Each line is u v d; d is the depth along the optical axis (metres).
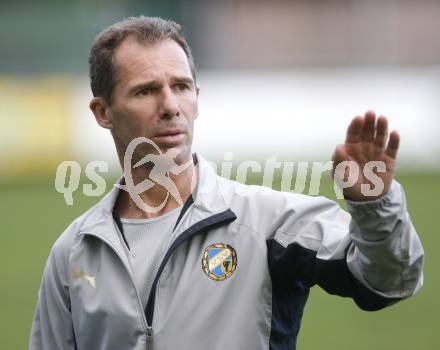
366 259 9.23
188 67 10.90
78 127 63.38
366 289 9.53
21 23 69.56
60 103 63.84
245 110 62.56
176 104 10.66
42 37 69.31
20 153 63.91
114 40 10.91
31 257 39.22
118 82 10.88
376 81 64.19
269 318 10.21
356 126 8.83
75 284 10.88
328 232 9.92
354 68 88.25
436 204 48.84
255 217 10.39
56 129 63.69
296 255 10.12
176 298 10.19
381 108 63.88
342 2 88.94
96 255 10.92
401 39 88.38
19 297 31.92
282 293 10.41
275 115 62.66
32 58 69.19
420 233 41.00
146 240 10.76
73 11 80.44
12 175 63.97
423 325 27.38
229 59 87.50
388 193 8.95
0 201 56.03
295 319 10.57
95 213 11.17
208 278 10.21
